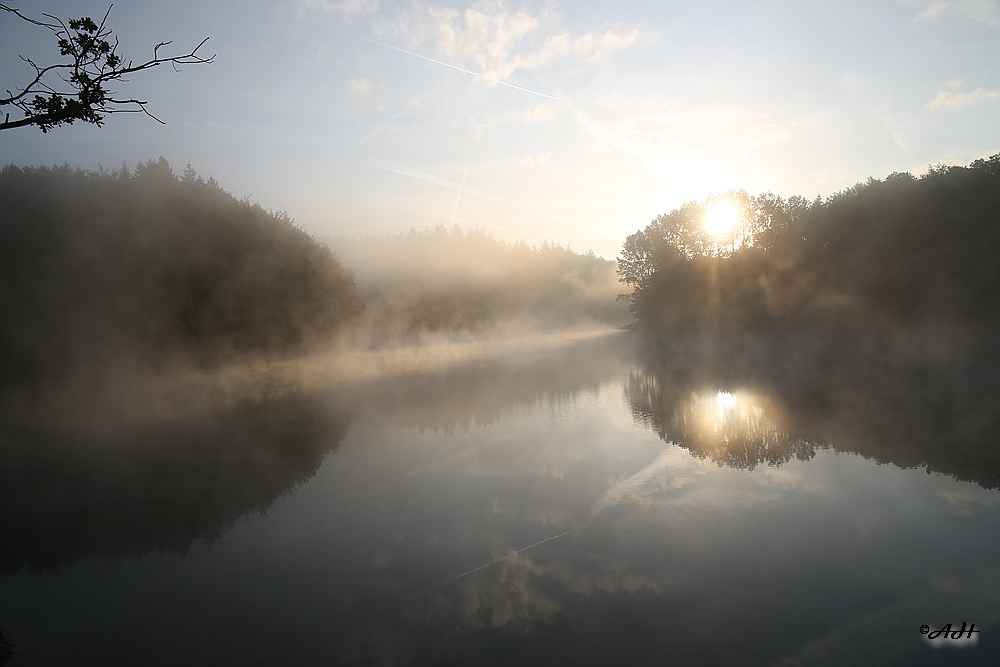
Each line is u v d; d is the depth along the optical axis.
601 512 6.04
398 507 6.53
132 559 5.36
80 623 4.21
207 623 4.18
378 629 3.99
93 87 5.07
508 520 5.98
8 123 4.90
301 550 5.46
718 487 6.58
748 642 3.60
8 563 5.32
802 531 5.26
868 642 3.53
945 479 6.47
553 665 3.44
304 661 3.63
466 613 4.15
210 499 7.06
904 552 4.75
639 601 4.20
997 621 3.71
